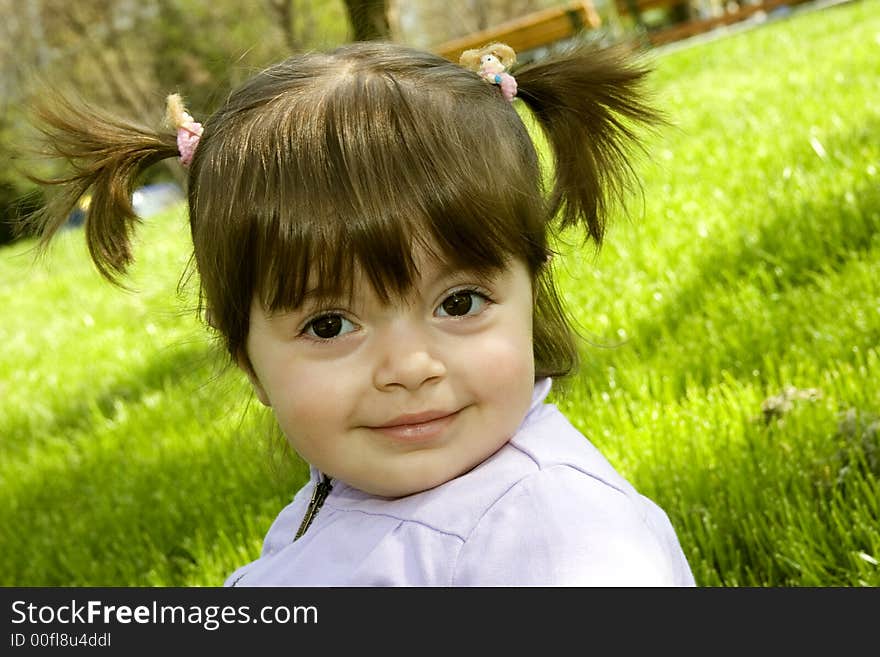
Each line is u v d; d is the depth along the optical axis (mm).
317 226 1378
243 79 2080
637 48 1965
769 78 6805
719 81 7469
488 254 1411
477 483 1433
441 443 1415
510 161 1505
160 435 3904
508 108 1612
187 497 3297
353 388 1395
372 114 1455
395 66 1582
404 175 1397
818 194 3764
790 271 3381
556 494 1389
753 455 2410
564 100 1868
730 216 3918
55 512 3609
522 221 1472
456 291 1408
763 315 3057
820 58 7031
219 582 2750
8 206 2096
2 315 7441
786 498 2227
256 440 3270
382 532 1494
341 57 1627
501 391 1421
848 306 2910
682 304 3406
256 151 1470
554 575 1315
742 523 2256
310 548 1614
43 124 1917
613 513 1383
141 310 6051
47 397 5055
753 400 2633
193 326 5152
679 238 3916
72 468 3943
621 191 1977
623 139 1975
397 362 1374
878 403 2404
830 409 2424
